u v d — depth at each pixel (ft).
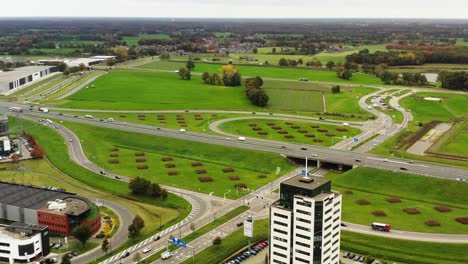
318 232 595.88
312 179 624.18
